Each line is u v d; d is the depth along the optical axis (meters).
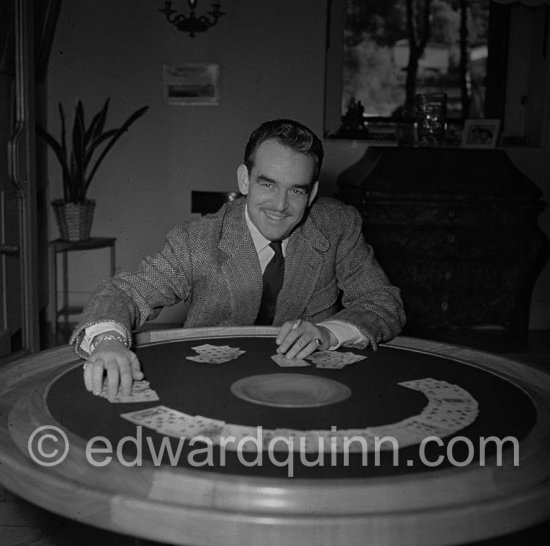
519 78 6.06
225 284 2.13
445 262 5.25
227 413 1.35
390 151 5.37
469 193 5.20
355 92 5.98
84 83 5.81
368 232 5.21
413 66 5.96
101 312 1.75
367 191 5.18
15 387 1.58
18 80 3.99
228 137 5.89
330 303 2.30
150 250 6.01
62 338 5.34
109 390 1.46
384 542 1.00
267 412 1.36
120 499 1.04
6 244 4.10
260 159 1.83
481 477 1.11
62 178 5.91
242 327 2.02
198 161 5.92
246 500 1.03
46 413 1.34
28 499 1.13
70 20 5.75
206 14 5.79
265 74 5.84
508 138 5.96
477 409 1.41
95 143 5.42
